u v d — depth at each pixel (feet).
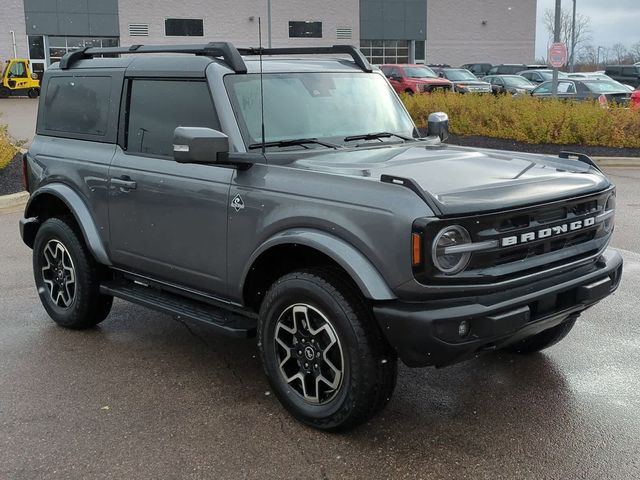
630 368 16.25
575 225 13.21
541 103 59.88
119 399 14.87
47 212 20.08
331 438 13.12
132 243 16.60
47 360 17.04
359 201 12.15
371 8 169.48
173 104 15.79
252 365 16.69
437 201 11.53
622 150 53.78
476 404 14.48
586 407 14.32
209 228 14.70
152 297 16.71
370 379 12.33
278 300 13.39
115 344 18.11
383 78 18.07
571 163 15.46
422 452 12.59
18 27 146.41
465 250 11.66
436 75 98.63
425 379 15.75
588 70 237.86
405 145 16.35
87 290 18.24
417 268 11.44
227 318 15.03
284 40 164.76
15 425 13.75
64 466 12.26
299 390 13.66
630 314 19.95
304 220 12.86
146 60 16.66
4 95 126.72
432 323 11.49
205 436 13.25
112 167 16.88
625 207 35.53
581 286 13.25
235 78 15.11
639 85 112.98
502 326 11.82
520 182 12.91
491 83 101.55
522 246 12.37
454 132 62.59
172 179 15.35
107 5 151.02
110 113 17.31
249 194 13.82
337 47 17.83
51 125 19.40
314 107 15.94
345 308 12.35
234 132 14.51
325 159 14.38
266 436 13.24
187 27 157.48
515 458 12.35
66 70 19.03
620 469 11.98
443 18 175.22
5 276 24.59
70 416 14.11
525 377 15.81
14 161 44.57
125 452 12.70
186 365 16.69
